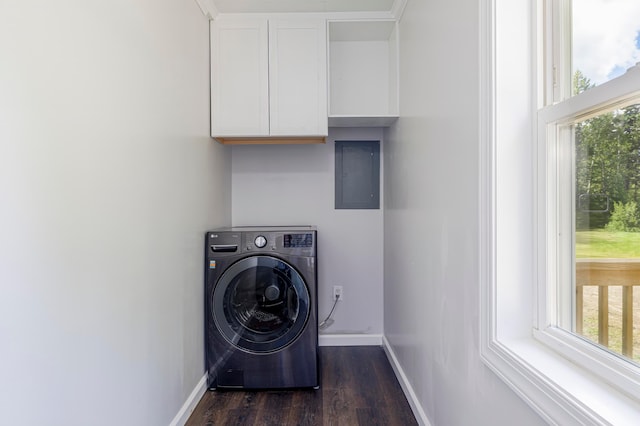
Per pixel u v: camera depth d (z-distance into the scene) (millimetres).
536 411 744
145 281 1302
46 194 836
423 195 1593
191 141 1807
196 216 1864
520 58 935
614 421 586
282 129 2174
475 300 1052
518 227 939
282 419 1693
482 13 979
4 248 730
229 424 1653
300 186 2645
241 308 1945
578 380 723
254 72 2166
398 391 1962
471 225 1078
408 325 1867
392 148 2324
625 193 697
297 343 1930
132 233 1212
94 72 1010
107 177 1068
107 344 1064
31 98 795
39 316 812
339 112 2559
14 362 748
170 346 1517
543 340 896
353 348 2582
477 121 1031
